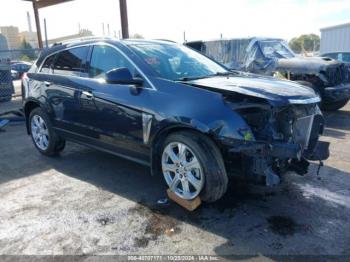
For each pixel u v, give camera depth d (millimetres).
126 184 4324
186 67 4270
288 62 8484
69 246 3016
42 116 5340
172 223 3344
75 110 4656
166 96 3582
